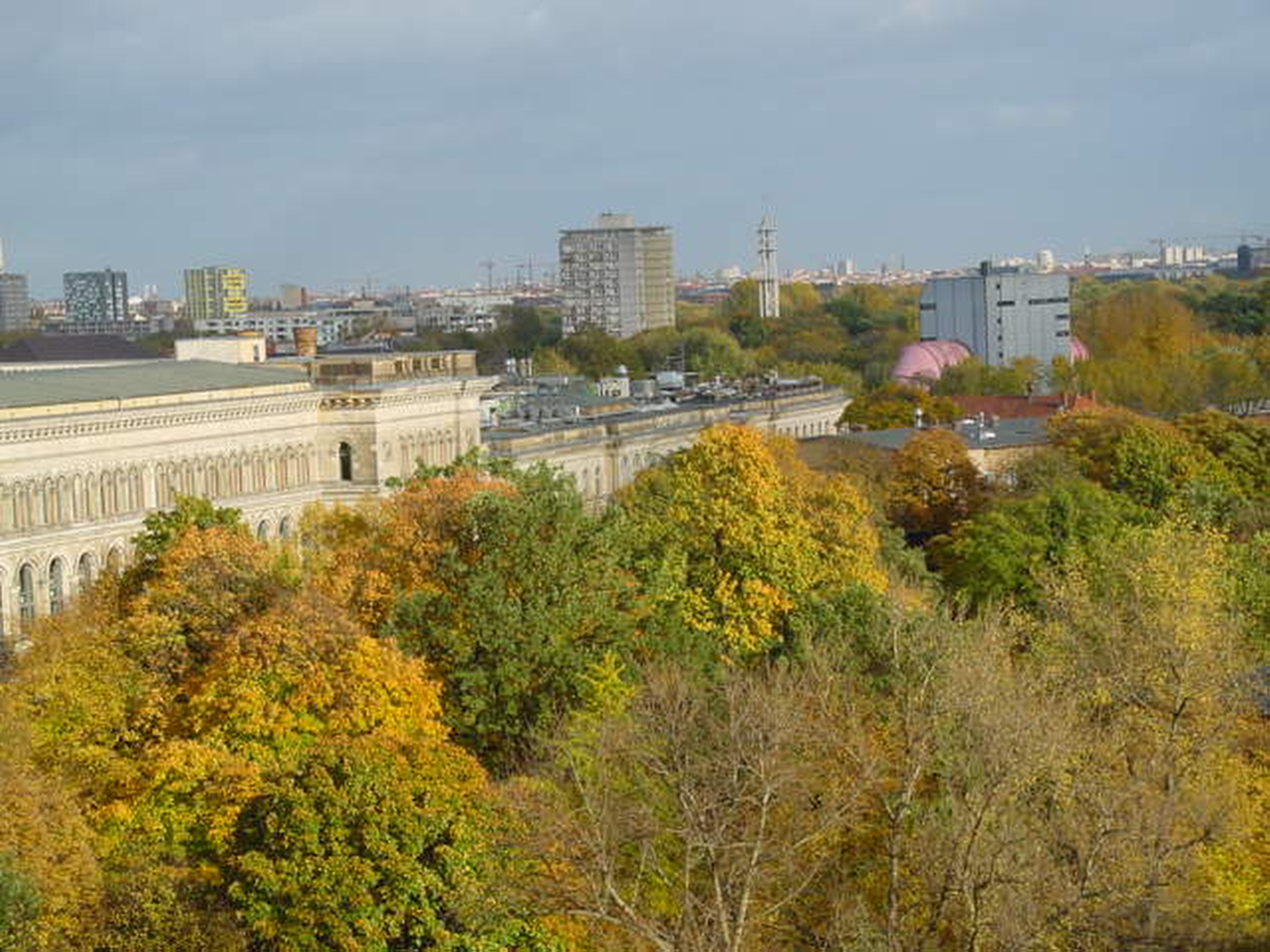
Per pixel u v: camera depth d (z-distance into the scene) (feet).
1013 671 568.00
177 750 453.99
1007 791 422.82
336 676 485.97
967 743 439.63
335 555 624.18
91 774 474.08
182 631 538.88
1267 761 509.76
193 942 396.98
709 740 473.67
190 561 555.28
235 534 598.75
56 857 406.00
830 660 554.87
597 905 394.11
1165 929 430.61
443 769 437.58
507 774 528.22
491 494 584.81
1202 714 511.40
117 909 402.11
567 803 443.73
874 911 431.43
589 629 556.51
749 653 634.43
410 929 412.16
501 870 415.85
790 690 496.64
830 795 434.71
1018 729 422.82
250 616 539.70
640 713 477.36
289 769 429.38
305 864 409.28
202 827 437.58
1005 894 401.29
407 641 544.21
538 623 537.24
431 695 499.92
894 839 409.28
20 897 384.27
